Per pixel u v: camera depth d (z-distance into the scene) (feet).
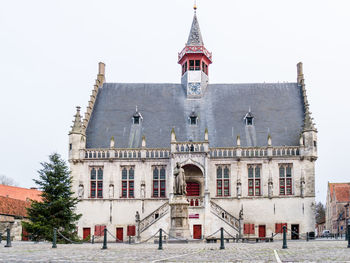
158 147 204.54
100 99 225.97
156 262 60.18
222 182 198.70
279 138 205.16
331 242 126.52
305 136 198.80
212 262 59.67
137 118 215.31
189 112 219.00
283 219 193.16
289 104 219.61
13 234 203.72
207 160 191.21
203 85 229.45
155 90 230.68
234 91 228.43
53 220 157.28
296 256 68.90
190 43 232.73
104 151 202.80
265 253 77.46
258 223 193.57
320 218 485.15
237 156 197.98
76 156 201.36
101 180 201.16
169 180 194.39
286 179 197.36
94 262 60.03
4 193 278.87
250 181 198.29
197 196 185.37
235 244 127.24
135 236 177.37
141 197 197.16
